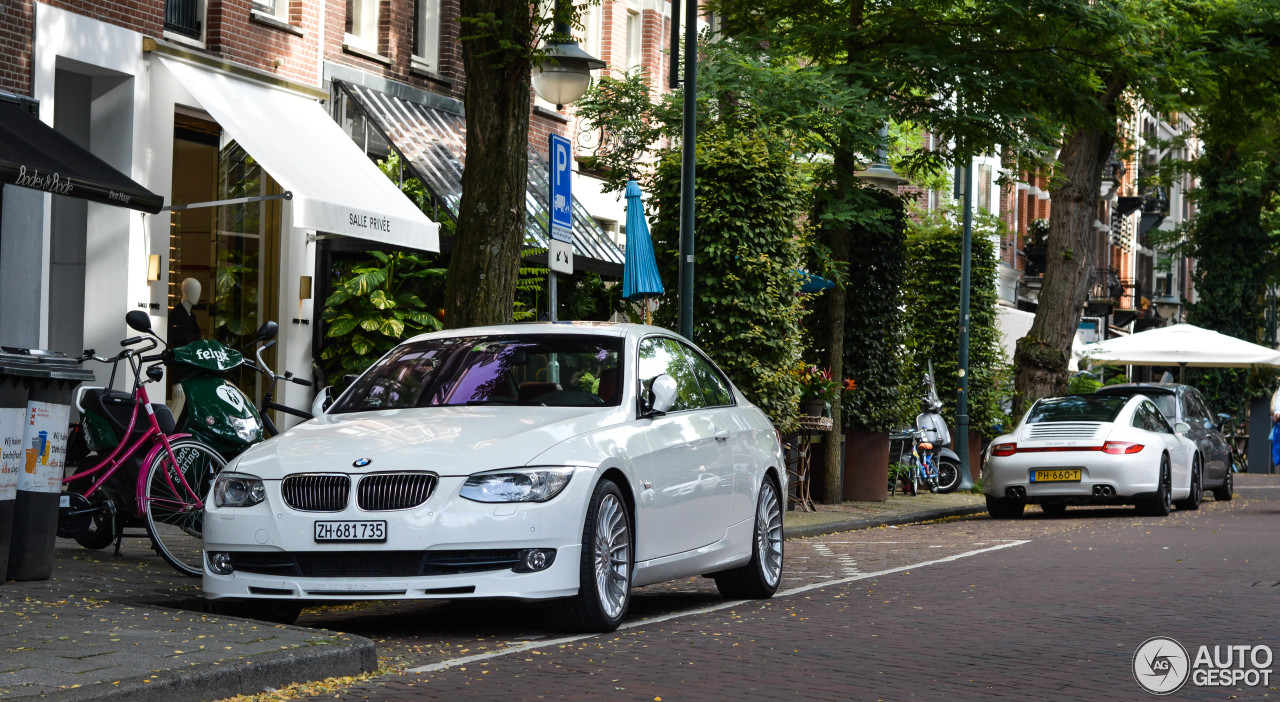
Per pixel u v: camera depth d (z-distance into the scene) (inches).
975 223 1270.9
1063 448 829.2
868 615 399.9
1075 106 896.9
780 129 784.9
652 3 1255.5
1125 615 399.5
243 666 277.3
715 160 760.3
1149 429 861.2
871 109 791.7
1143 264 2982.3
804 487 826.2
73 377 392.8
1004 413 1274.6
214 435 440.1
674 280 775.1
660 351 415.8
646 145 813.9
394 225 734.5
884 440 953.5
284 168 697.0
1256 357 1434.5
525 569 337.7
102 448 434.6
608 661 319.3
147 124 721.6
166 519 424.8
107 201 566.6
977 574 507.5
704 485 404.2
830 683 296.8
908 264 1055.6
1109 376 1968.5
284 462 346.0
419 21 945.5
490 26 519.5
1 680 257.6
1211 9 1089.4
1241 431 2006.6
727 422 430.6
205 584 349.1
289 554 340.8
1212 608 414.3
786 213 779.4
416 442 347.9
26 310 657.6
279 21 801.6
